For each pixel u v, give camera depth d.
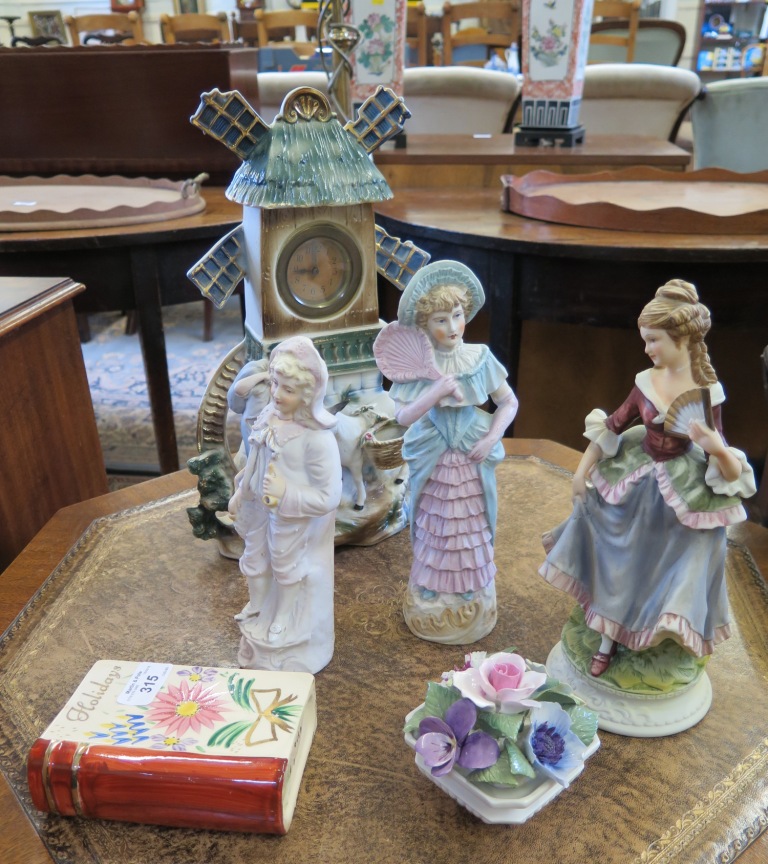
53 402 1.32
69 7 4.85
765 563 1.05
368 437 1.02
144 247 1.62
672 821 0.70
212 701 0.76
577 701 0.74
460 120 2.90
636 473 0.74
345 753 0.78
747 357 2.00
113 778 0.69
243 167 0.96
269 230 0.93
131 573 1.07
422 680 0.87
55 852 0.68
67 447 1.37
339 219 0.97
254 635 0.87
